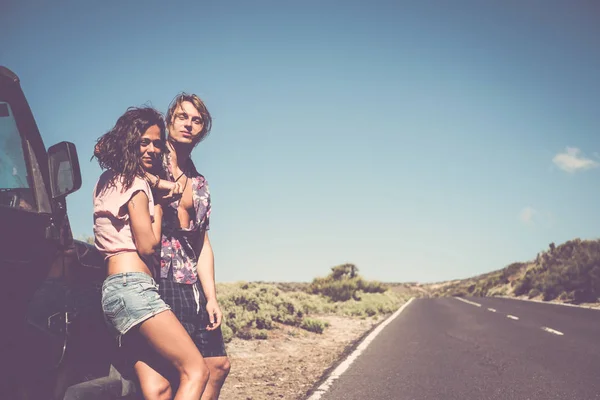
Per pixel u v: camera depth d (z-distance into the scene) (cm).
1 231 251
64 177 285
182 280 350
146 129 320
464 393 661
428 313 2208
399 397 648
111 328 304
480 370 812
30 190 289
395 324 1689
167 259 346
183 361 301
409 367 856
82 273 313
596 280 2433
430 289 15350
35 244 271
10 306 250
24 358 257
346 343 1266
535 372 780
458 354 982
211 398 364
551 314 1811
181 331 301
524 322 1563
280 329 1387
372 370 838
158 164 343
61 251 293
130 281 301
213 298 372
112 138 317
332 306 2272
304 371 871
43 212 284
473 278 15412
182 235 359
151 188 328
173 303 342
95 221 315
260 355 1035
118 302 296
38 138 298
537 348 1023
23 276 260
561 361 866
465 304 2889
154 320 295
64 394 284
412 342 1184
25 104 291
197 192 371
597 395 632
